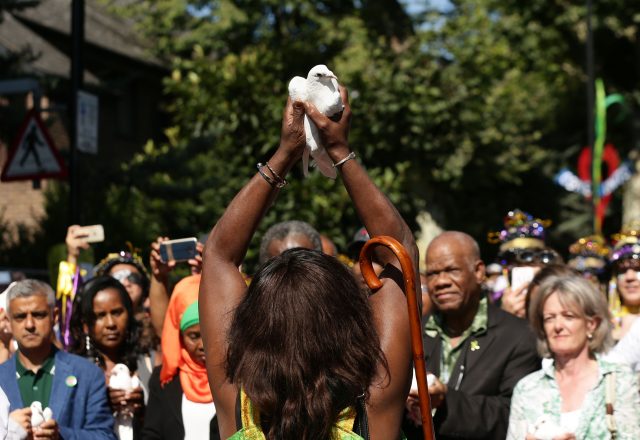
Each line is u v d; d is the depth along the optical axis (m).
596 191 16.22
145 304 6.31
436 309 4.96
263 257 4.83
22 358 4.71
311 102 2.38
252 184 2.43
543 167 23.92
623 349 5.54
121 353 5.41
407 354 2.32
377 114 16.89
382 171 17.23
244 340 2.24
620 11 24.81
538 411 4.38
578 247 8.34
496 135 18.47
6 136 11.43
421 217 17.27
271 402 2.18
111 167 11.95
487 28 23.22
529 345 4.77
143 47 22.41
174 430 4.67
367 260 2.39
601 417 4.26
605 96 26.67
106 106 20.95
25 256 12.47
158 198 11.91
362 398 2.22
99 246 11.14
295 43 18.23
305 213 13.56
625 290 6.43
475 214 20.48
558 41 26.30
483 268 4.90
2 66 11.71
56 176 7.98
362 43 18.98
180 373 4.73
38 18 19.38
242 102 15.35
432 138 17.50
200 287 2.46
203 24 19.91
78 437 4.51
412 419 4.33
